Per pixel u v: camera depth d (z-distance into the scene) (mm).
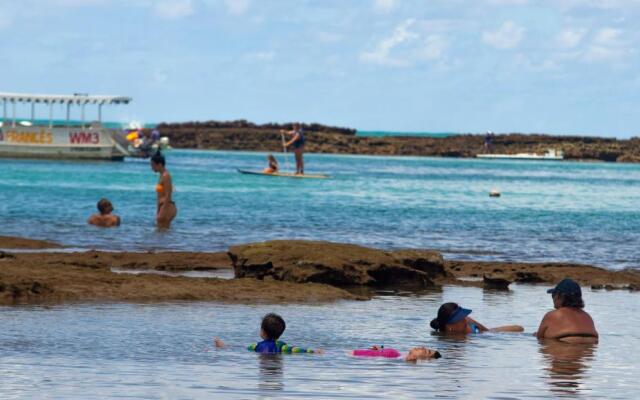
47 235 62375
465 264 52344
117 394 21969
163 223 71188
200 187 123438
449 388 23484
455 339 31234
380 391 22953
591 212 104375
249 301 37844
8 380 23094
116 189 111125
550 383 24422
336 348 29000
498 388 23656
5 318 31922
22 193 99250
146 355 26891
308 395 22328
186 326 31719
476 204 111562
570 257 60750
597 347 30297
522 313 37531
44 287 37156
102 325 31266
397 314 36250
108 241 60188
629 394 23328
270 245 45219
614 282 47781
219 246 59781
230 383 23484
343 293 40875
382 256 45219
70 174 140750
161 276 42031
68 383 22953
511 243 68250
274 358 27078
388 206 100438
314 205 97625
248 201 100000
